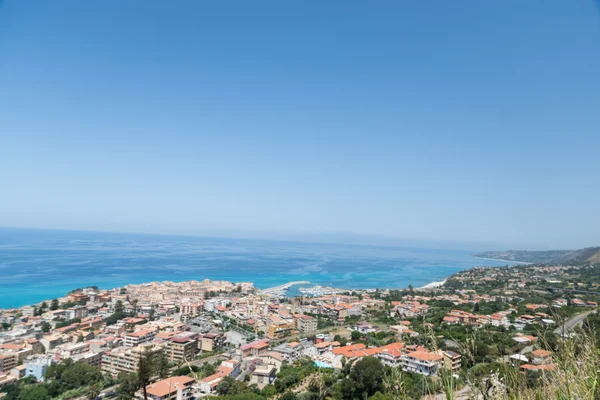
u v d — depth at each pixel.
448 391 4.16
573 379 4.14
